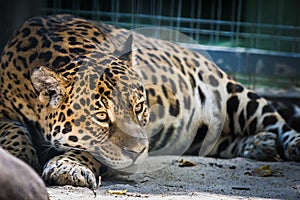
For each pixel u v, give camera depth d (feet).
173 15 60.70
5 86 34.81
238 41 57.72
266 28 59.82
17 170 21.18
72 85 31.40
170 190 30.94
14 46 35.40
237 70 56.18
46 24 36.45
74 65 32.37
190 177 34.73
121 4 58.54
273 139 41.63
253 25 57.36
